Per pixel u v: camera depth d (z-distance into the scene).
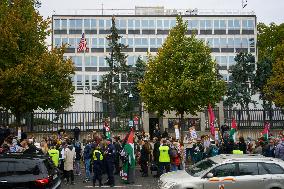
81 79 80.12
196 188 15.30
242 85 55.09
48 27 34.81
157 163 23.61
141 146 25.59
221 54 81.50
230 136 28.42
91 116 37.78
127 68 53.12
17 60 32.25
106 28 81.25
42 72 31.97
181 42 38.44
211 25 82.06
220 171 15.55
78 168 24.78
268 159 15.87
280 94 49.00
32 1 35.50
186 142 34.25
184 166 24.33
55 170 14.77
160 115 38.56
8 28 31.92
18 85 31.70
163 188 15.62
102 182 22.19
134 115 40.81
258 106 58.12
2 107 34.94
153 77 38.41
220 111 40.03
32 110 34.34
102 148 21.08
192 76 37.59
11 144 21.14
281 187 15.41
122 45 52.31
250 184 15.38
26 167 13.35
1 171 13.23
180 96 36.75
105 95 47.84
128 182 21.72
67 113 37.09
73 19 81.06
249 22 82.44
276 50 62.81
